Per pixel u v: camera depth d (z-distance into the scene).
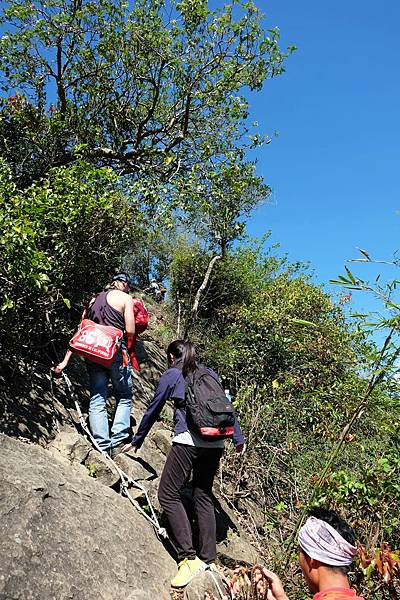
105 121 9.27
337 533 2.04
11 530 2.55
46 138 7.79
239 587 2.92
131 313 4.55
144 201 6.40
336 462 4.40
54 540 2.69
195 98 8.66
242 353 7.57
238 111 8.73
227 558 3.93
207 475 3.64
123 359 4.40
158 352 8.71
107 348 4.18
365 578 3.15
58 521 2.83
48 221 4.47
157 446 4.88
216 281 11.83
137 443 4.00
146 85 9.13
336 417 5.47
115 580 2.78
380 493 3.56
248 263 13.25
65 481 3.23
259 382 7.16
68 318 5.27
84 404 5.11
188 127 9.06
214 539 3.52
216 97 8.56
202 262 12.07
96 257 5.10
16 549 2.47
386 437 4.29
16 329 4.17
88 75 8.83
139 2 8.38
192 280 11.80
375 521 3.60
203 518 3.56
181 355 3.86
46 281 3.94
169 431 5.20
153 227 6.80
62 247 4.54
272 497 5.14
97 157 8.60
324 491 3.64
